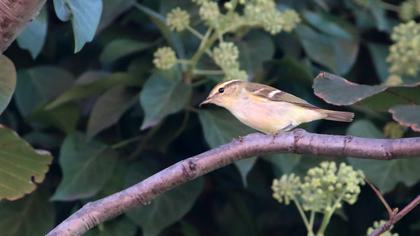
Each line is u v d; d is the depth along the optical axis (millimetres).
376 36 12523
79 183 10641
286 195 9180
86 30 7137
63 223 6734
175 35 10844
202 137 11969
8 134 6426
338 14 12602
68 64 12180
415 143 6512
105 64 11953
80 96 11008
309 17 11719
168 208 10781
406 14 11711
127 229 10859
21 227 10805
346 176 8828
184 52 11070
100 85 10875
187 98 10453
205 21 10602
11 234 10750
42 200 10969
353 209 12320
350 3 12359
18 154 6625
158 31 11727
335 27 11789
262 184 12133
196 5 11328
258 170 12094
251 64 11133
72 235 6719
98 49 12188
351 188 8812
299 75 11328
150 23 11750
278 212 12430
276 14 10203
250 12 10164
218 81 10711
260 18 10180
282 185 9180
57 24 12172
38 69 11570
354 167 10805
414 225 11625
